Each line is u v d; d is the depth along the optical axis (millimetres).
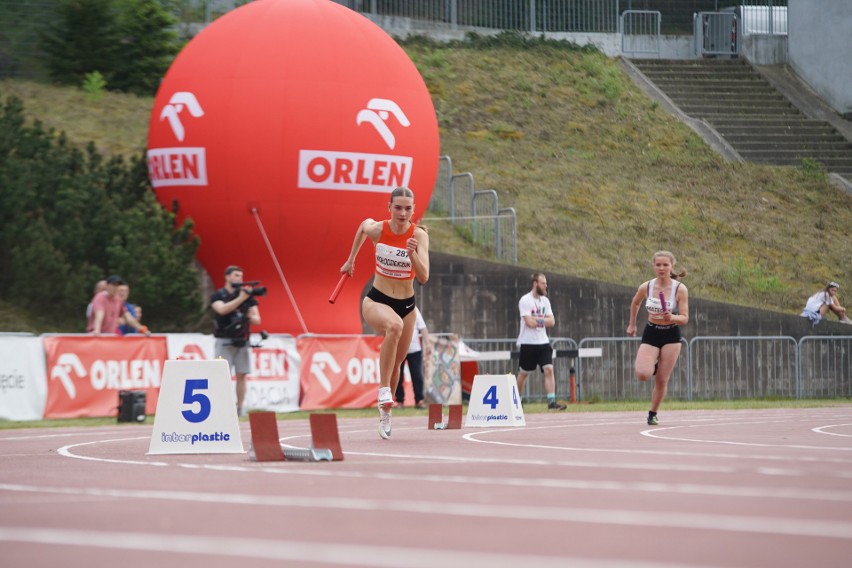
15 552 11578
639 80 121500
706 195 99188
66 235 59594
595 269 81875
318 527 13227
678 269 85125
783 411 53406
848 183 106750
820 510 14703
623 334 71000
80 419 47219
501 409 39094
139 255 58812
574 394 66625
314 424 23516
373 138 55938
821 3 123875
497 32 124000
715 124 115500
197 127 56375
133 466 22422
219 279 60156
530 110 109062
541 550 11438
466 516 14141
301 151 55250
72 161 62531
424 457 24000
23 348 46000
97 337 48344
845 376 74938
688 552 11281
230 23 57594
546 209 89938
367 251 58344
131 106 81125
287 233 56500
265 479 19266
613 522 13562
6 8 84250
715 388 72062
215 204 56906
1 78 81750
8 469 21812
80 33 82938
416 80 58656
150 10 84562
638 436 32406
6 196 59406
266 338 50000
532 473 20000
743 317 73688
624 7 134375
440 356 58938
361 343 57531
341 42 56625
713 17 131125
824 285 87812
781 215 98250
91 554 11383
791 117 118188
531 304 54469
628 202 94625
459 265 68188
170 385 25984
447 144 99000
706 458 23391
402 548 11617
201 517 14227
